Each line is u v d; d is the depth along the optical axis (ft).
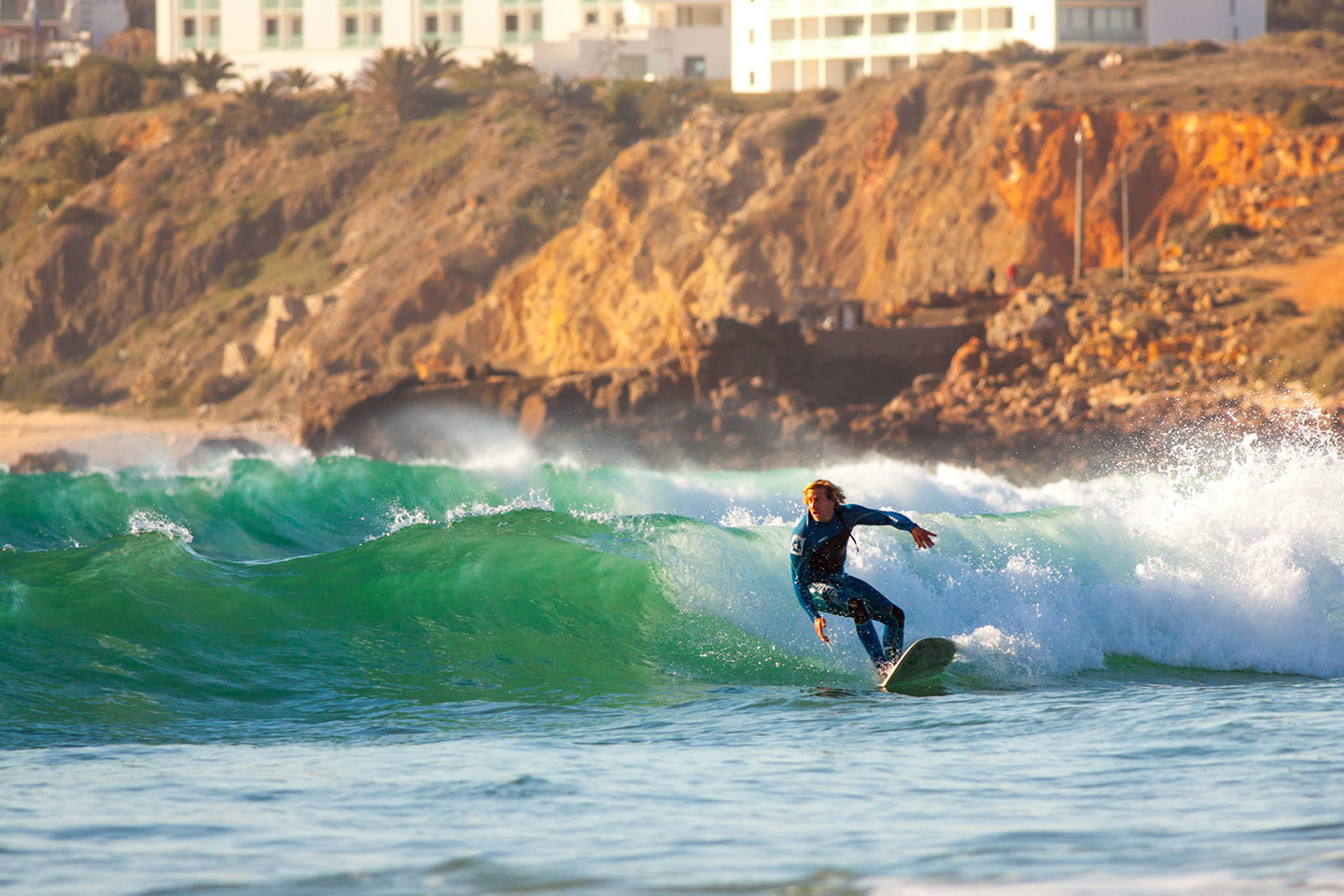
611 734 89.10
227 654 108.99
